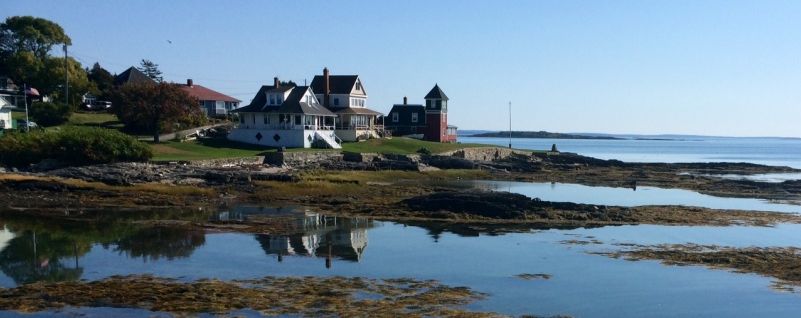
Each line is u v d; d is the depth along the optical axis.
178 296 23.09
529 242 34.59
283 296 23.36
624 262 30.06
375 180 66.62
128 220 39.38
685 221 41.94
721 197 59.72
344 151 80.31
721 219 42.97
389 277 26.66
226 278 26.02
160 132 78.31
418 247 32.94
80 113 91.94
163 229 36.47
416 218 41.84
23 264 27.97
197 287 24.20
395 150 89.19
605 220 41.75
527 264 29.53
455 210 43.56
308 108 85.44
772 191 64.19
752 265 29.50
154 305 22.16
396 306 22.50
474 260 30.14
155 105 73.88
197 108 80.69
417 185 63.38
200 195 49.47
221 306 22.09
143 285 24.48
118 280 25.28
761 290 25.77
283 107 83.75
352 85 101.81
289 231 36.62
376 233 36.66
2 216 40.19
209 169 58.50
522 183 72.06
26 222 38.25
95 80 106.50
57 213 41.69
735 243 35.00
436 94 114.12
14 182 48.72
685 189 67.06
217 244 32.62
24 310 21.55
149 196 48.09
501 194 46.09
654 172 89.12
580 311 23.02
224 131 84.62
